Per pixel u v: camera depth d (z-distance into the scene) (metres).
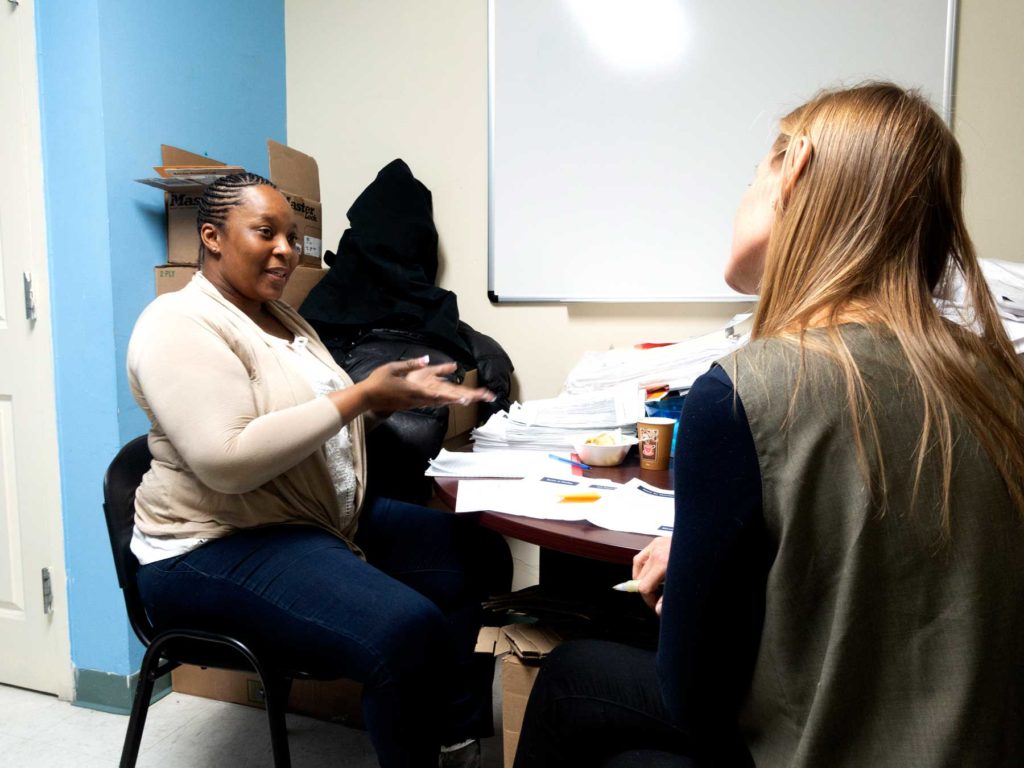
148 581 1.14
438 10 2.19
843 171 0.56
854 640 0.48
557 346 2.16
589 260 2.10
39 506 1.76
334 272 1.94
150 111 1.78
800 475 0.48
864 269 0.55
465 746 1.25
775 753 0.54
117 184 1.67
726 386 0.52
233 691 1.76
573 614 1.21
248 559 1.11
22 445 1.77
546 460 1.29
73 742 1.59
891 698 0.48
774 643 0.51
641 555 0.77
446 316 1.93
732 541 0.50
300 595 1.05
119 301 1.68
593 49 2.04
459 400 1.17
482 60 2.15
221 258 1.26
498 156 2.14
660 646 0.57
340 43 2.30
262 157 2.25
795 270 0.58
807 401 0.49
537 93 2.09
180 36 1.89
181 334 1.10
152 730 1.63
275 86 2.32
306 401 1.22
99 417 1.69
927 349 0.50
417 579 1.39
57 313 1.70
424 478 1.65
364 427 1.44
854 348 0.50
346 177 2.34
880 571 0.47
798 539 0.49
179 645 1.14
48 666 1.79
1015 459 0.48
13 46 1.67
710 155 1.98
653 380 1.46
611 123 2.04
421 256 2.09
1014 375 0.55
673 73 1.99
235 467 1.04
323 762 1.50
